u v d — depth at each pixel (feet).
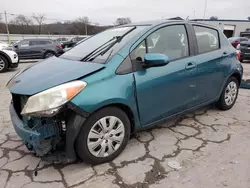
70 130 7.29
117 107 8.22
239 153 9.02
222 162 8.43
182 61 9.98
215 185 7.25
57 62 9.36
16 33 164.66
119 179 7.53
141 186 7.23
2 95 16.66
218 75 11.84
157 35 9.52
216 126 11.41
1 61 28.19
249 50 35.76
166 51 9.69
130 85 8.24
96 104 7.40
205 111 13.33
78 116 7.27
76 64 8.56
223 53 12.11
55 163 8.31
